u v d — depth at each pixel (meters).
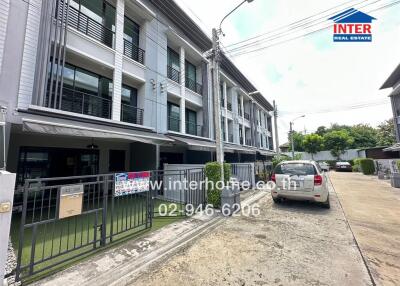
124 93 10.10
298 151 44.31
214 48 8.30
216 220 6.11
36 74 6.02
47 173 8.21
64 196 3.51
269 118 36.50
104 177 4.30
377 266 3.45
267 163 16.33
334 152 38.03
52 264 3.27
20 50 5.70
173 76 13.09
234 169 12.34
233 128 20.41
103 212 4.23
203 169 7.69
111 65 8.70
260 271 3.35
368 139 42.69
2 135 3.77
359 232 5.00
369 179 17.53
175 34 12.29
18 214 6.66
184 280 3.13
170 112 13.09
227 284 3.01
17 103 5.52
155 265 3.57
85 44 7.82
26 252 3.85
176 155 13.77
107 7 9.21
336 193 10.59
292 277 3.16
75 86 8.02
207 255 3.92
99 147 9.91
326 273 3.26
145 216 5.84
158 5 11.55
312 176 7.04
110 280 3.10
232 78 21.80
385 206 7.67
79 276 3.14
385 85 23.17
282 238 4.69
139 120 10.30
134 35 10.63
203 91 15.34
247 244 4.39
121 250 4.05
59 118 6.39
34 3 6.12
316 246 4.24
